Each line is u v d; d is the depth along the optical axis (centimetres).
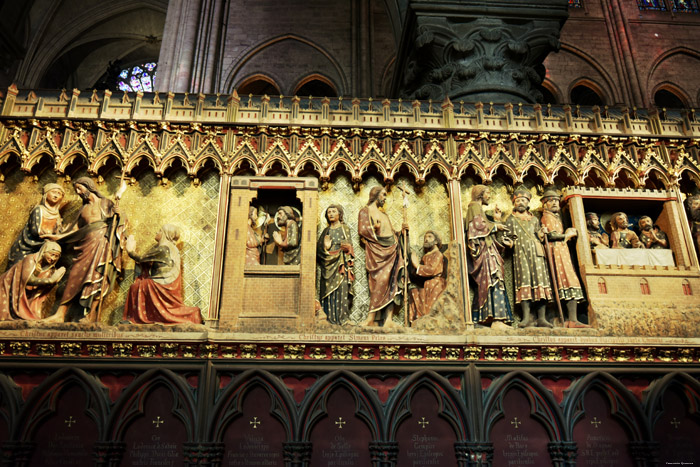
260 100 677
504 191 677
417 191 667
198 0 1476
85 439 541
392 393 570
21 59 2133
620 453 570
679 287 613
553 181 680
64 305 573
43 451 538
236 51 1809
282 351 570
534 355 584
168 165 639
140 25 2431
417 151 666
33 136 636
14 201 632
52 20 2270
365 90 1773
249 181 633
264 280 595
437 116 681
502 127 676
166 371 559
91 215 610
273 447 551
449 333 580
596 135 677
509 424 573
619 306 600
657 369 591
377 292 604
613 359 589
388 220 639
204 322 590
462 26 922
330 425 562
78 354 558
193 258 618
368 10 1872
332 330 574
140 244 624
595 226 654
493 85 868
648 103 1834
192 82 1394
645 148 683
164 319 575
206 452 532
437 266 615
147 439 546
